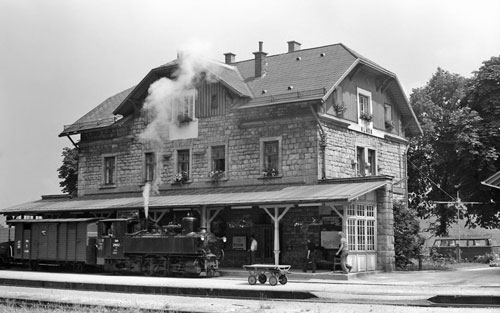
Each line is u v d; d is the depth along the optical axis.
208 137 32.00
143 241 27.28
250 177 30.25
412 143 43.25
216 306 15.30
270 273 21.19
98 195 36.28
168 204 29.11
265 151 30.08
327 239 26.94
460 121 35.50
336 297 17.06
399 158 34.94
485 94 36.81
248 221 29.64
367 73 32.31
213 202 27.62
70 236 30.05
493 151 34.69
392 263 27.19
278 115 29.58
